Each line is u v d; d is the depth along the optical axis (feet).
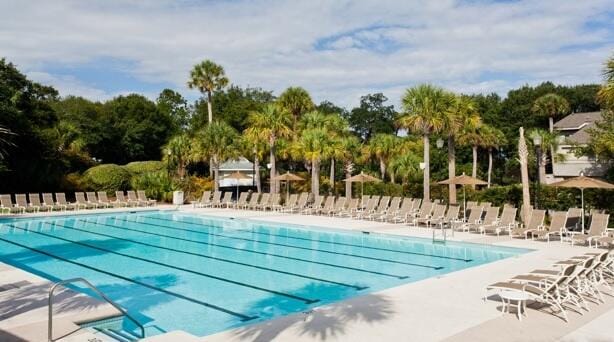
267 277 39.93
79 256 49.55
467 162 176.86
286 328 23.62
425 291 31.04
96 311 26.99
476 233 58.49
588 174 106.73
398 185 93.71
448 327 23.68
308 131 95.14
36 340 22.15
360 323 24.38
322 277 39.88
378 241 57.98
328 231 65.41
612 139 69.41
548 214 65.36
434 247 53.52
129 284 37.50
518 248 48.32
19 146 104.22
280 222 71.56
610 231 50.39
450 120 76.38
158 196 107.76
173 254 50.57
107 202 95.14
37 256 49.57
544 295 25.77
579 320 24.62
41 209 88.84
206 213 85.40
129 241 59.47
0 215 81.15
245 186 140.67
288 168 157.28
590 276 29.81
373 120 253.85
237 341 21.76
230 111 193.26
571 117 140.15
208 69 126.82
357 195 100.27
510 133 169.89
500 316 25.46
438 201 75.10
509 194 71.15
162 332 26.14
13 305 27.86
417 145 140.97
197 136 108.58
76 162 127.34
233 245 56.24
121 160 184.14
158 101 240.12
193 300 32.81
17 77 114.52
